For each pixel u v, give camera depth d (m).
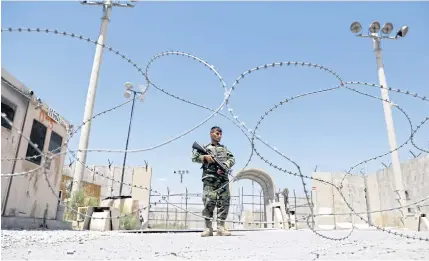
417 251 2.83
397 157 15.53
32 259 2.29
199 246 3.37
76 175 11.08
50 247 3.16
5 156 6.39
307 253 2.71
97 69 13.32
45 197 8.06
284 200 14.12
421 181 18.05
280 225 12.70
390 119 15.88
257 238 4.76
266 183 17.52
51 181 8.31
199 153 4.95
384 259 2.32
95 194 18.05
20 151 6.90
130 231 7.40
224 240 4.29
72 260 2.26
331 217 21.30
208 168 4.94
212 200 4.87
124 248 3.13
